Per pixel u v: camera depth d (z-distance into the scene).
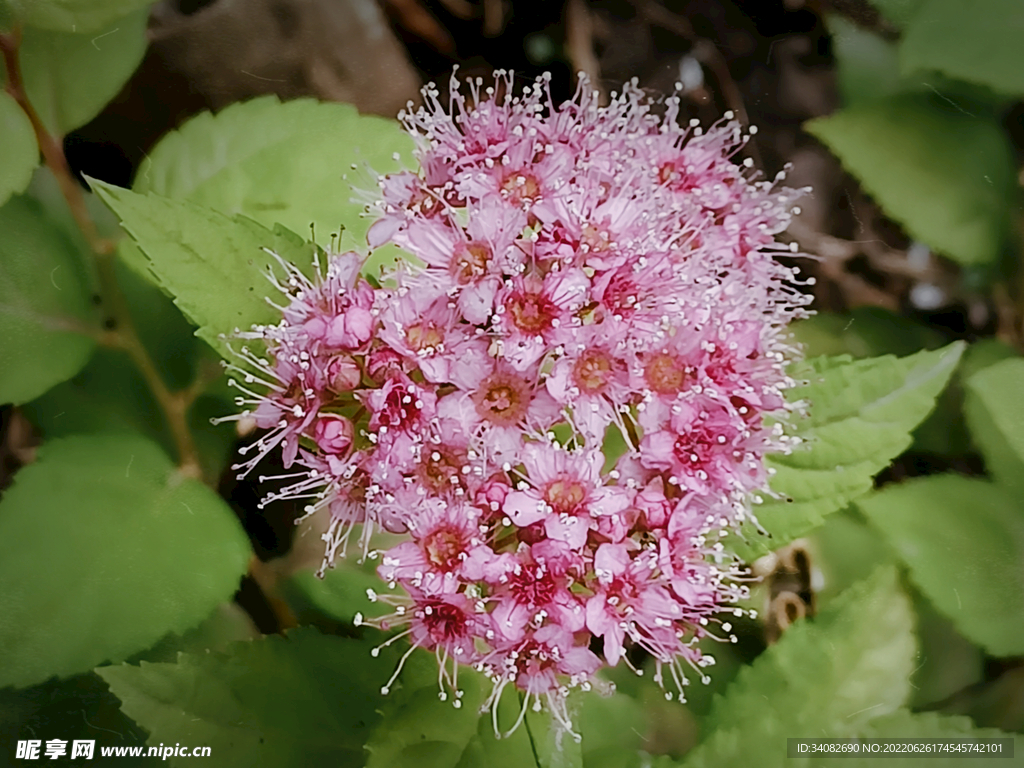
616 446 0.06
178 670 0.06
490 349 0.06
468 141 0.06
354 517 0.06
